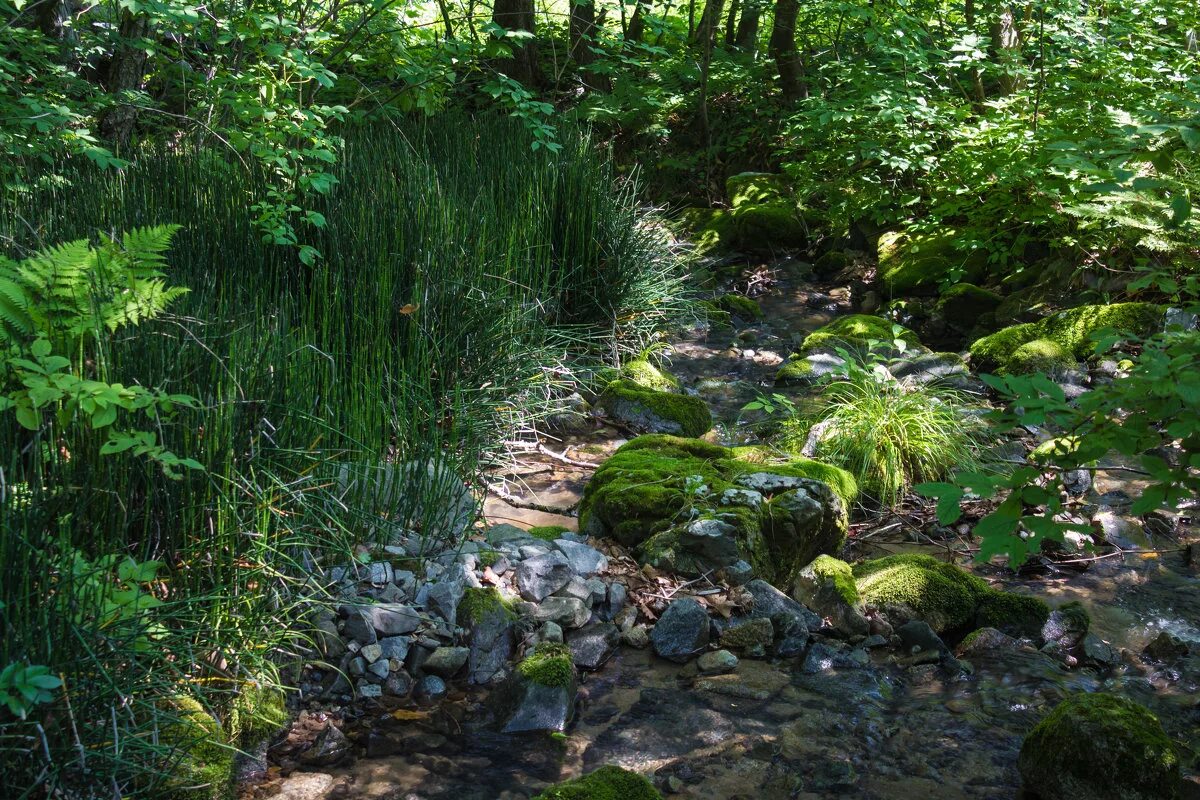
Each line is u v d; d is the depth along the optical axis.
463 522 3.46
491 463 4.10
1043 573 3.51
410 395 3.80
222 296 3.33
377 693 2.73
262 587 2.70
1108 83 5.96
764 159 8.95
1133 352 5.08
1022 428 4.50
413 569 3.14
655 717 2.71
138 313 2.62
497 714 2.69
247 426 2.84
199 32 4.88
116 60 5.77
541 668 2.73
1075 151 2.21
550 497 3.94
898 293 6.41
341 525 2.97
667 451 3.97
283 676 2.70
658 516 3.46
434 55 5.78
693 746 2.58
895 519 3.88
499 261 4.77
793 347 5.85
